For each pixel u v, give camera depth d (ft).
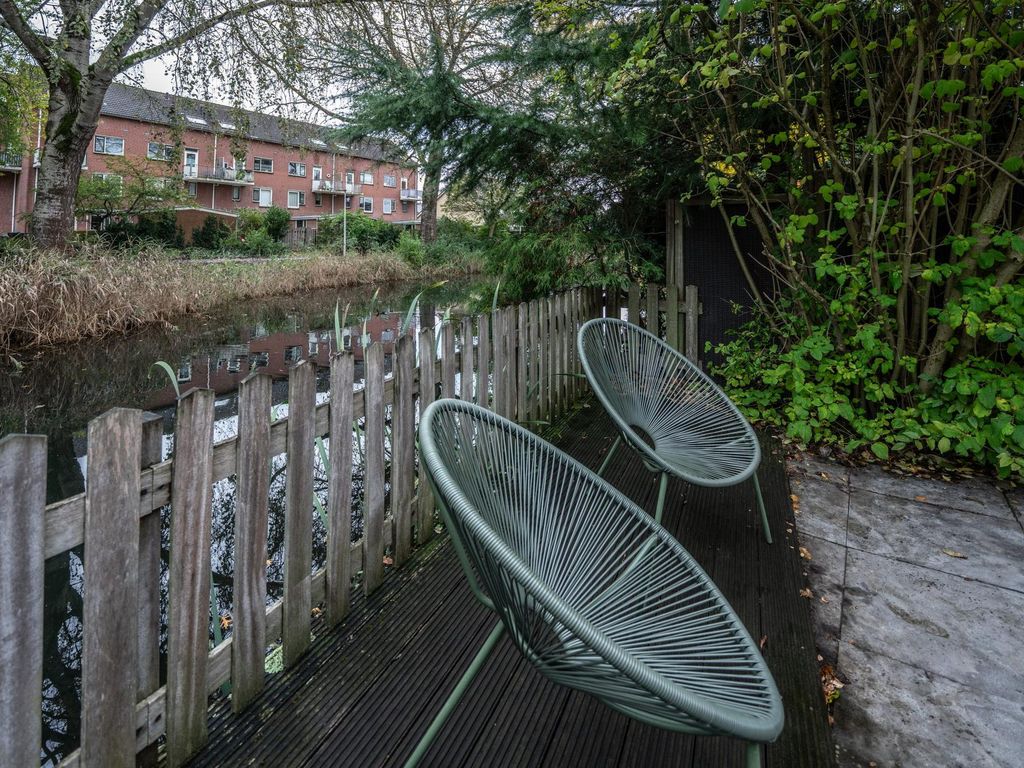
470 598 5.73
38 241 29.27
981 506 8.20
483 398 8.41
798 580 6.25
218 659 4.08
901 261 9.58
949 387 9.28
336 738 4.02
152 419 3.48
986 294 8.70
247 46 29.63
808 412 10.41
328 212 127.24
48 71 27.94
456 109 12.61
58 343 22.50
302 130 33.27
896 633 5.47
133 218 66.80
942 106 8.32
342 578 5.32
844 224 11.58
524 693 4.49
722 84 8.65
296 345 23.86
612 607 3.87
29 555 2.79
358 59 13.75
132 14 25.94
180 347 23.13
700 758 3.96
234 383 17.15
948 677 4.91
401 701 4.37
